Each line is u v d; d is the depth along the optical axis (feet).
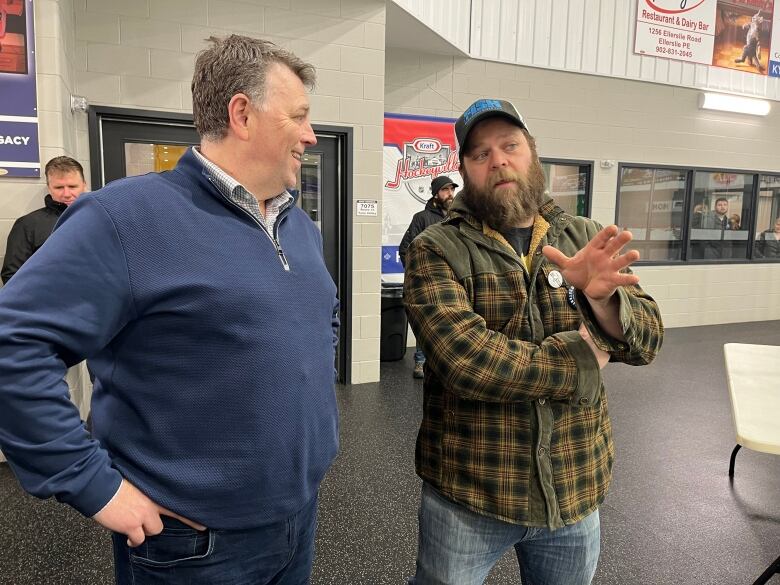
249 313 2.79
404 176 15.85
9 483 7.70
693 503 7.46
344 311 12.45
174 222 2.72
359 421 10.32
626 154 18.76
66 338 2.41
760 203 21.49
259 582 3.15
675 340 17.95
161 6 10.24
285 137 3.01
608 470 3.60
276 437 2.91
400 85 15.53
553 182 18.15
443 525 3.47
